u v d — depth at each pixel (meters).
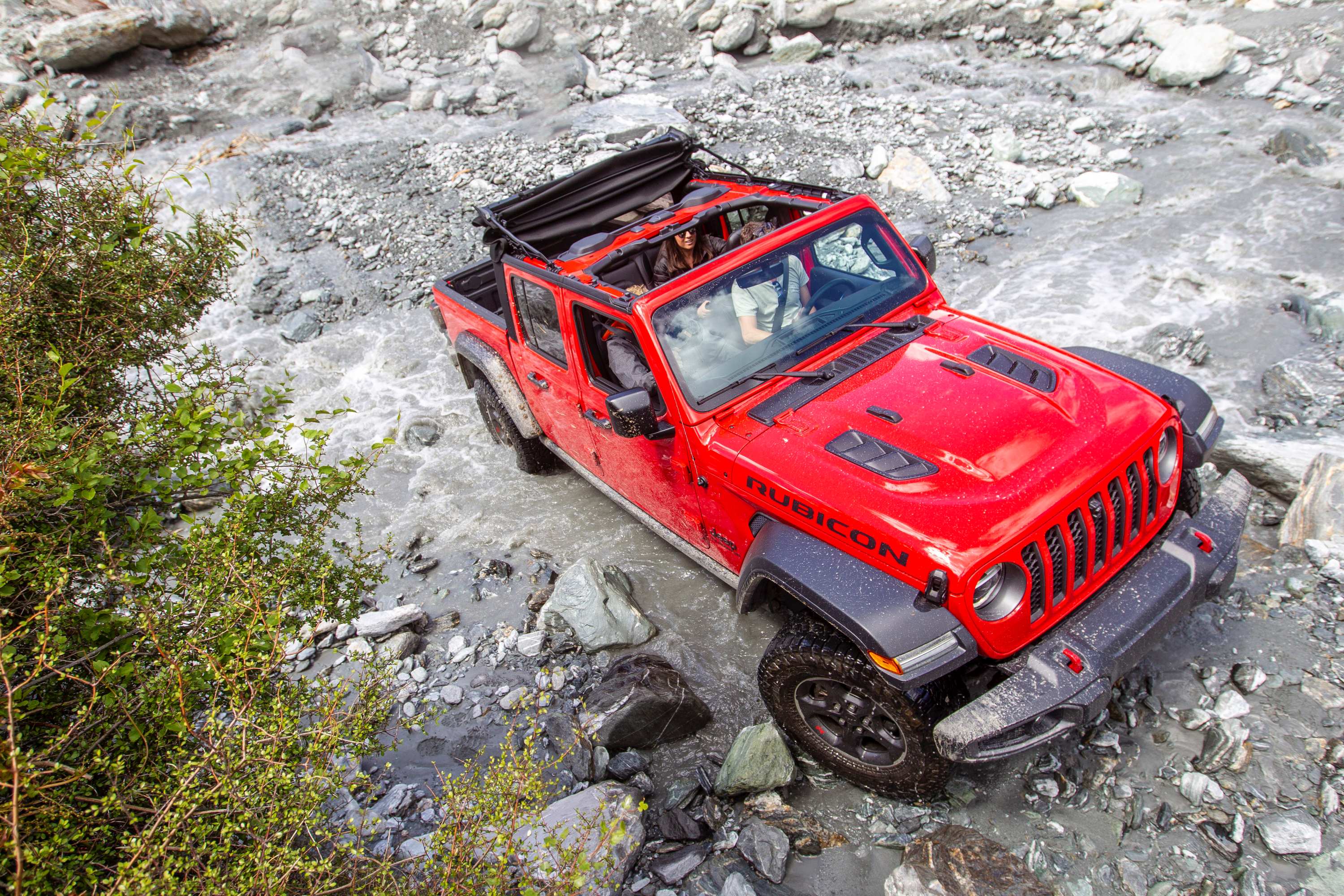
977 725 2.96
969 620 3.00
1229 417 5.48
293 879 2.84
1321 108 9.39
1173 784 3.42
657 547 5.40
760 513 3.76
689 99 11.89
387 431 7.04
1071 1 12.38
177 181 10.97
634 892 3.34
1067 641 3.12
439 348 7.98
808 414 3.74
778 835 3.44
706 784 3.78
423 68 13.86
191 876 2.66
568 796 3.71
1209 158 8.89
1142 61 11.05
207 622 3.10
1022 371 3.73
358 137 12.09
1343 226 7.33
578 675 4.53
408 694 4.57
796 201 4.91
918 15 13.14
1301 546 4.31
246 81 13.38
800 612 3.84
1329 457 4.53
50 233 3.67
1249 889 2.97
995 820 3.41
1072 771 3.51
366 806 3.76
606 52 13.80
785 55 13.10
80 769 2.58
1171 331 6.18
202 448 3.43
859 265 4.39
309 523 3.66
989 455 3.29
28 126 3.84
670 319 3.92
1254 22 11.25
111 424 3.50
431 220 9.77
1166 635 3.27
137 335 3.86
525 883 2.88
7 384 3.30
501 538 5.75
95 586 3.21
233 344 8.30
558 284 4.45
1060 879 3.15
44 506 3.00
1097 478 3.19
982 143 9.67
